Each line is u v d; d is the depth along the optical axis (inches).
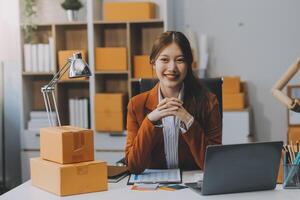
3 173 197.8
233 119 176.2
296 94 180.1
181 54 95.0
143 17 180.7
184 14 193.2
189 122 94.7
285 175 86.8
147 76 183.3
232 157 81.1
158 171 99.2
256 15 189.6
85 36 196.5
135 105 101.3
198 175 95.2
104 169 87.0
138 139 96.1
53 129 89.6
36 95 198.8
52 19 195.5
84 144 87.1
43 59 189.0
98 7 189.9
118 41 194.7
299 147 89.4
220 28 191.6
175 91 99.0
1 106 199.5
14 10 191.2
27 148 189.8
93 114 185.3
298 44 187.9
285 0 187.6
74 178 84.7
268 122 191.6
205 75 191.8
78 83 198.8
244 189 84.3
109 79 196.5
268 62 189.9
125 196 83.3
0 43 185.2
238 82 178.2
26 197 83.7
